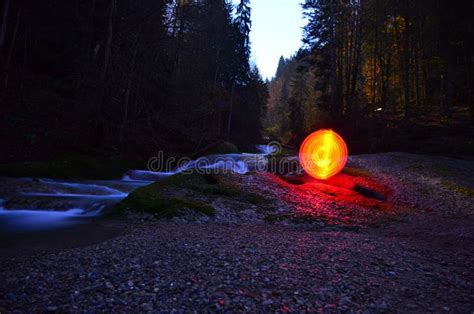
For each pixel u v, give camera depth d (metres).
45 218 9.09
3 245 6.41
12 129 17.66
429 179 14.63
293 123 52.31
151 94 24.55
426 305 3.83
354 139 27.23
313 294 3.96
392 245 6.96
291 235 7.74
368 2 31.02
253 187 12.32
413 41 32.56
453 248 7.02
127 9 19.19
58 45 27.08
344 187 14.34
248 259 5.31
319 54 34.75
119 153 19.80
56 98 22.92
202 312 3.39
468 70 27.16
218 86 30.67
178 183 11.76
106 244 6.26
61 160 16.05
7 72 21.33
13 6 22.34
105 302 3.59
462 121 26.88
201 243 6.38
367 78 41.31
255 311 3.45
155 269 4.74
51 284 4.12
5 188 11.12
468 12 25.58
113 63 19.78
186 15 21.25
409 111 29.67
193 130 26.50
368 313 3.52
